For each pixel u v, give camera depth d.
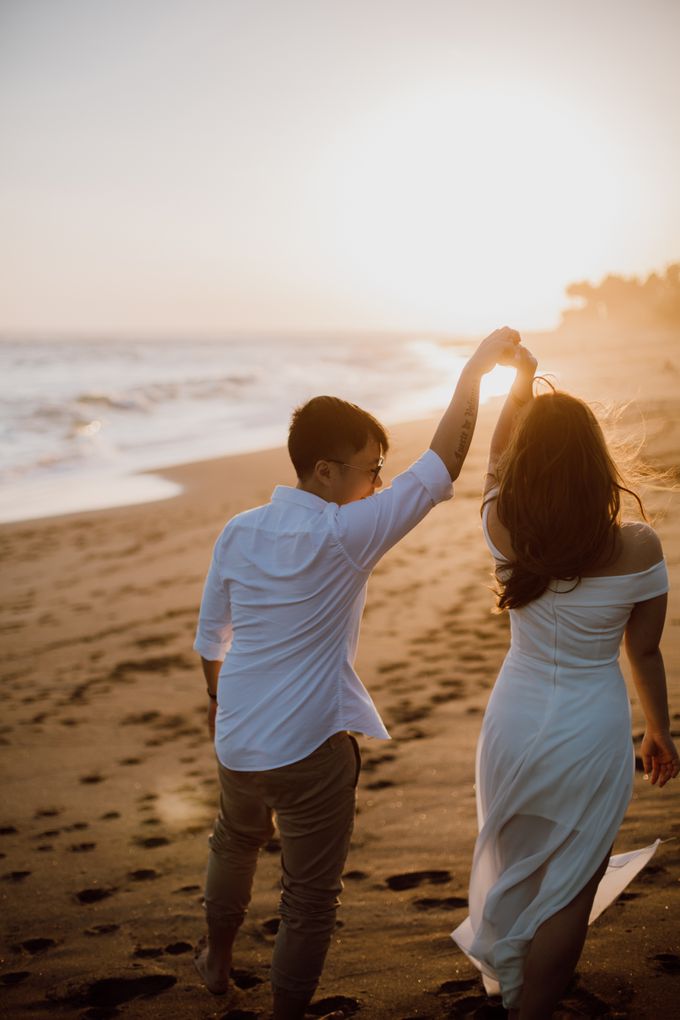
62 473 16.19
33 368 52.25
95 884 3.07
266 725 1.94
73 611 7.41
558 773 1.85
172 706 5.05
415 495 1.94
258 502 12.21
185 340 153.62
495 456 2.13
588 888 1.84
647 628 1.90
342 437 1.99
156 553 9.48
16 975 2.48
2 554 9.91
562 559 1.81
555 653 1.89
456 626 5.95
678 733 3.49
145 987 2.38
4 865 3.26
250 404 28.89
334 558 1.92
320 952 1.99
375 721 2.05
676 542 6.38
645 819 2.99
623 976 2.11
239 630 2.01
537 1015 1.79
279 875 3.07
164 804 3.77
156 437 21.23
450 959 2.35
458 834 3.19
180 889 2.99
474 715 4.39
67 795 3.92
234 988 2.33
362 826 3.32
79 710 5.08
